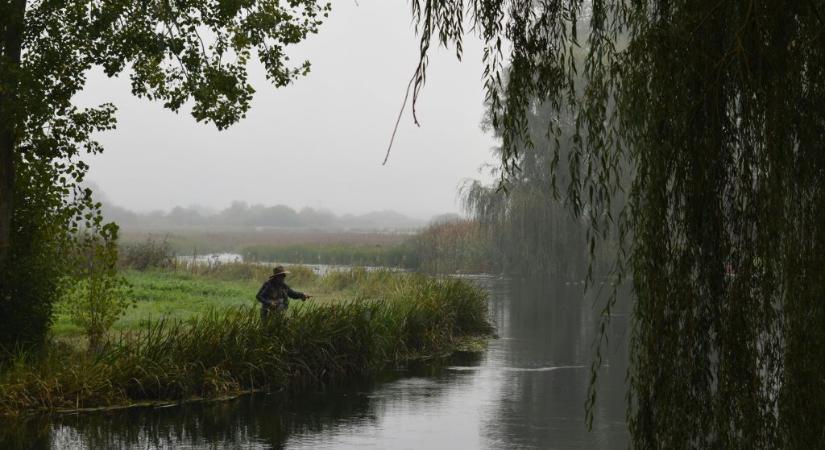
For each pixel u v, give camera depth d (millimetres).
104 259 16672
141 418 12023
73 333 19219
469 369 17625
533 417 12477
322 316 17203
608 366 18016
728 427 5219
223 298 28703
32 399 12484
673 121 5398
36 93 13883
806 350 5000
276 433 11133
